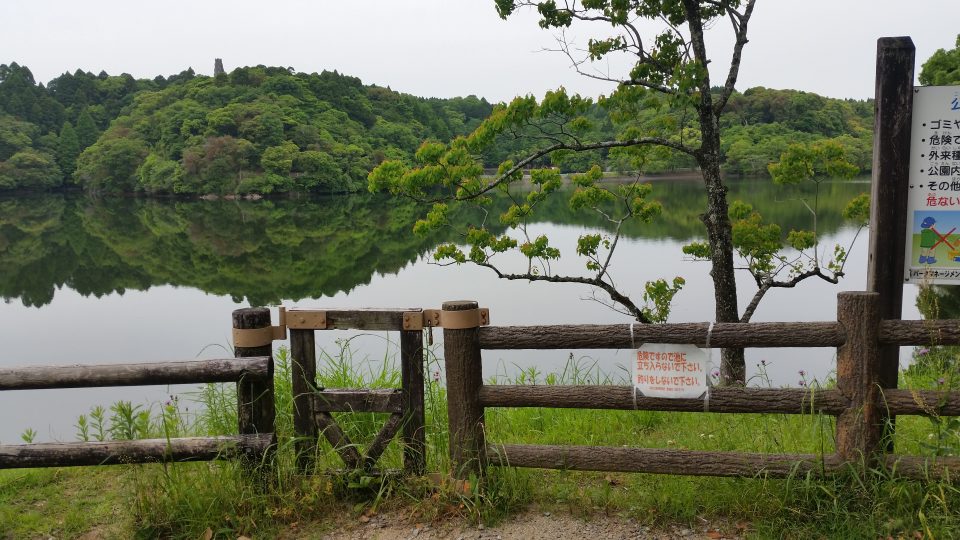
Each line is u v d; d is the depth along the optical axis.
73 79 108.56
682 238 23.70
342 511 3.23
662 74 6.14
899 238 3.39
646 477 3.42
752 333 2.94
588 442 4.35
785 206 25.88
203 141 76.19
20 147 86.81
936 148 3.32
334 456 3.61
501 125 5.87
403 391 3.31
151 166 78.12
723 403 2.98
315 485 3.24
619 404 3.07
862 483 2.85
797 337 2.92
